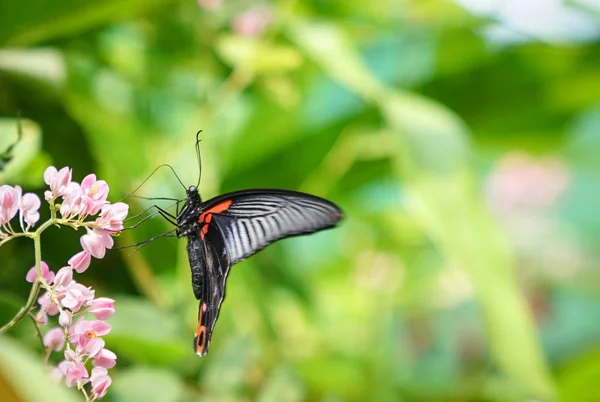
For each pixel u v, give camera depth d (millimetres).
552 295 1675
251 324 967
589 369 1012
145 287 874
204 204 739
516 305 877
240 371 891
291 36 1009
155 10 974
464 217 897
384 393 1046
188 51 1012
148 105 1021
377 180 1167
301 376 987
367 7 1151
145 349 848
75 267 658
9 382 582
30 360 590
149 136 993
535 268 1673
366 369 1033
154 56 1012
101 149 897
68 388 657
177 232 735
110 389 777
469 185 913
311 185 1104
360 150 1100
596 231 1814
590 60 1109
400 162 913
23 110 901
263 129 1072
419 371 1327
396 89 1158
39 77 898
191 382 891
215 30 1012
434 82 1157
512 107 1176
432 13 1130
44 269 658
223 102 979
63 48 961
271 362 953
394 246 1234
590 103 1188
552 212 1730
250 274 988
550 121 1208
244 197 742
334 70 966
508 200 1615
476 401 1066
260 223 746
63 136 897
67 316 654
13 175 792
